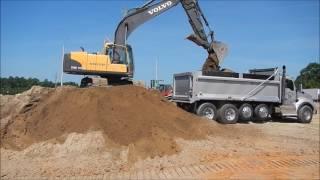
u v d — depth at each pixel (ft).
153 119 51.01
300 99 81.05
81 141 46.83
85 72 66.49
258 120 78.23
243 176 38.50
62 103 55.31
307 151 50.39
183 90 75.15
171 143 47.03
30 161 43.98
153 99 56.34
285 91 79.66
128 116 50.60
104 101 52.85
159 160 43.65
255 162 43.86
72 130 49.16
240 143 52.37
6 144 48.32
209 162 43.39
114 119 49.75
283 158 46.21
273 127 70.74
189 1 76.74
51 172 40.47
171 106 57.41
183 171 40.19
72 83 75.92
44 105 56.34
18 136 50.19
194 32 77.25
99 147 46.03
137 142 46.52
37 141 49.24
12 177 39.27
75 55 66.08
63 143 47.06
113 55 70.33
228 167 41.57
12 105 71.92
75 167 41.83
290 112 80.23
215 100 73.46
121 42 72.23
